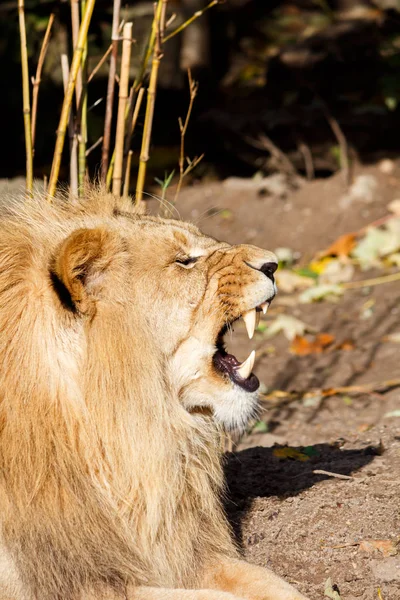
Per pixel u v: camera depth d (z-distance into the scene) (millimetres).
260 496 8125
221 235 18172
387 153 19906
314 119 20328
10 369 6137
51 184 8047
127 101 8836
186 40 25297
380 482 8023
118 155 8414
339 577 6770
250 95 22547
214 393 7027
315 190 19125
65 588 5961
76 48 7941
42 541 5992
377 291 15930
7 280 6250
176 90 23797
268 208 18906
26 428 6082
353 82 20828
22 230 6527
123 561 6195
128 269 6590
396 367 12914
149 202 19094
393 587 6559
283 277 16688
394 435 9461
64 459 6125
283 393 12516
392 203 18109
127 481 6352
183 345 6848
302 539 7297
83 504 6152
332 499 7797
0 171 20656
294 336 14531
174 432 6711
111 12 17047
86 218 6875
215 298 6891
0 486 6102
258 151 21109
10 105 19969
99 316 6281
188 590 6051
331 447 9375
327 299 15906
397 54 20312
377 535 7203
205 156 22266
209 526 7016
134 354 6359
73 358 6199
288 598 6227
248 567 6684
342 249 17062
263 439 10391
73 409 6180
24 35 8391
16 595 6004
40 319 6188
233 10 27375
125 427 6305
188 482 6848
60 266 6043
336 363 13461
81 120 8547
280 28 28031
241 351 14336
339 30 21641
